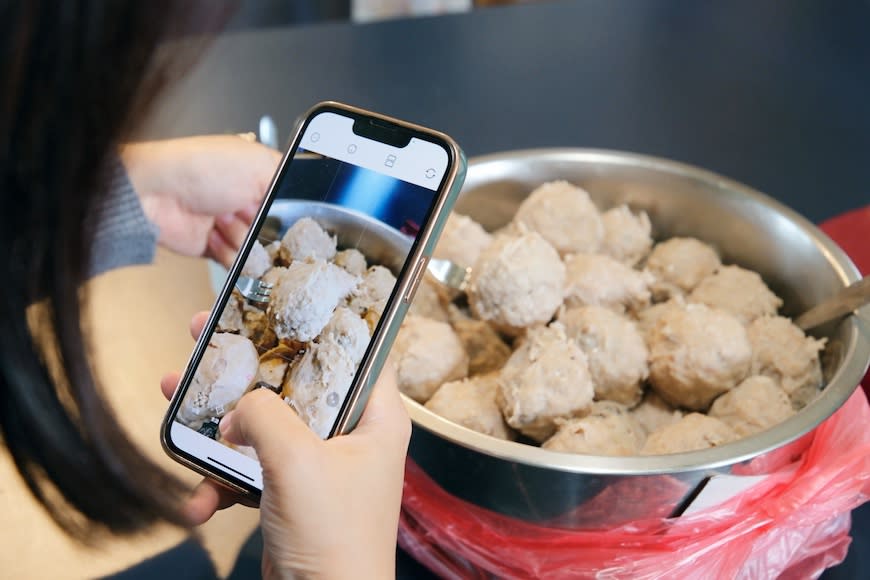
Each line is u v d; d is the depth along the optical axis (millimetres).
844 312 633
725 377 655
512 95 1159
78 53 295
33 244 316
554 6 1400
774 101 1130
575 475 494
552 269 695
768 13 1363
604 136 1064
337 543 447
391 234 502
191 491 521
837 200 935
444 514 599
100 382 375
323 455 449
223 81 1178
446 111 1123
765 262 758
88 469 357
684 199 797
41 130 301
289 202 530
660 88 1169
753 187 959
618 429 632
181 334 792
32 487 378
